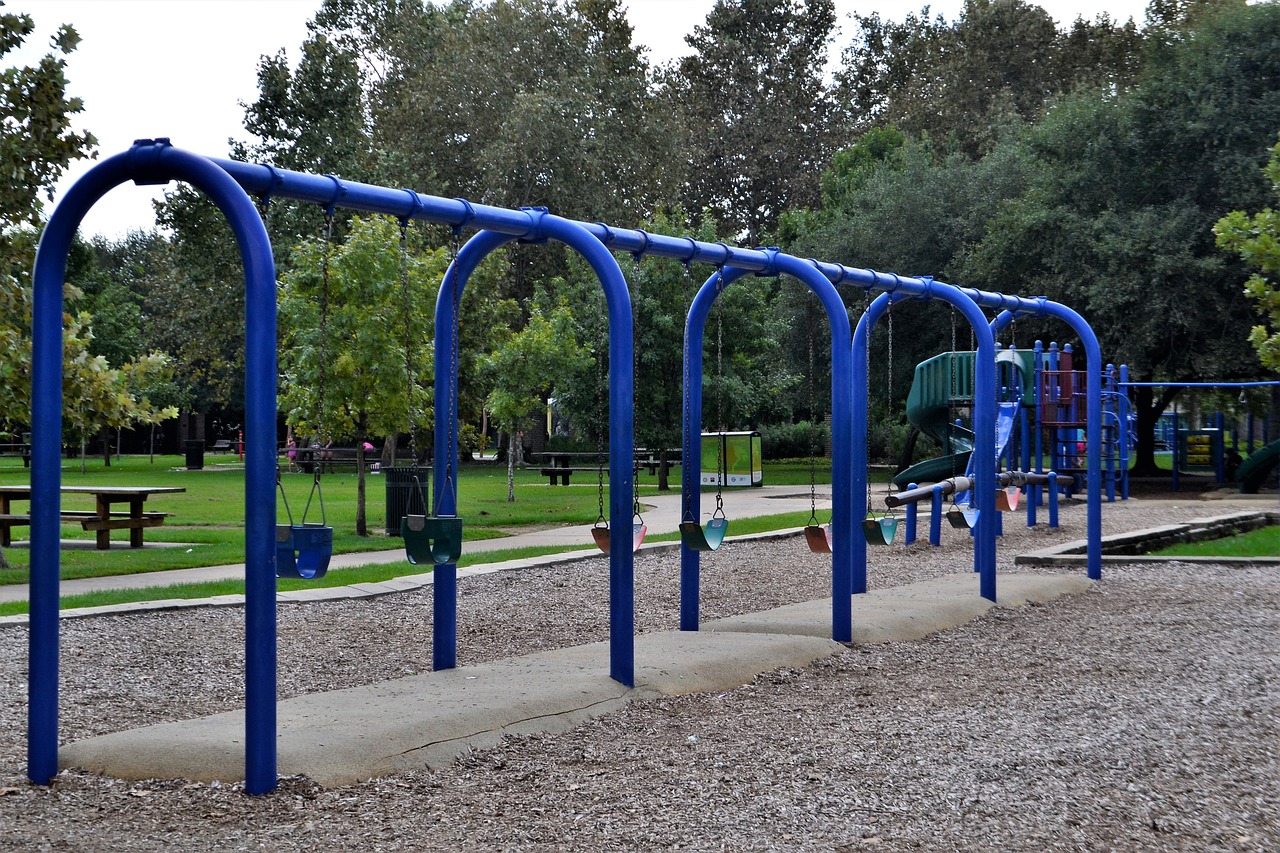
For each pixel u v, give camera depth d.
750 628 7.93
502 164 37.56
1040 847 3.83
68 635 8.08
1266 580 10.99
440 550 5.71
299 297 15.45
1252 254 13.32
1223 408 30.00
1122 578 11.24
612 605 6.10
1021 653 7.45
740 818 4.12
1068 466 19.52
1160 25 26.53
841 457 7.63
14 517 14.16
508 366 22.89
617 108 42.50
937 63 56.50
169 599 9.56
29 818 4.11
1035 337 27.64
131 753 4.68
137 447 62.28
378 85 43.69
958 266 31.05
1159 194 25.64
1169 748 5.07
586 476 35.16
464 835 3.94
